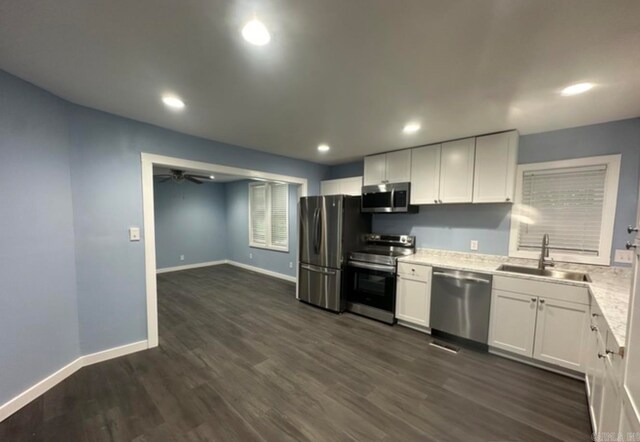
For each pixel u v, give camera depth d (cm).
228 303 423
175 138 299
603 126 256
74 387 214
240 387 218
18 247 189
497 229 315
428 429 176
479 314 274
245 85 193
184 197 666
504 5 114
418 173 355
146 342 279
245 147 370
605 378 144
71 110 228
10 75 182
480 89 195
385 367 247
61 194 221
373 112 241
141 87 198
